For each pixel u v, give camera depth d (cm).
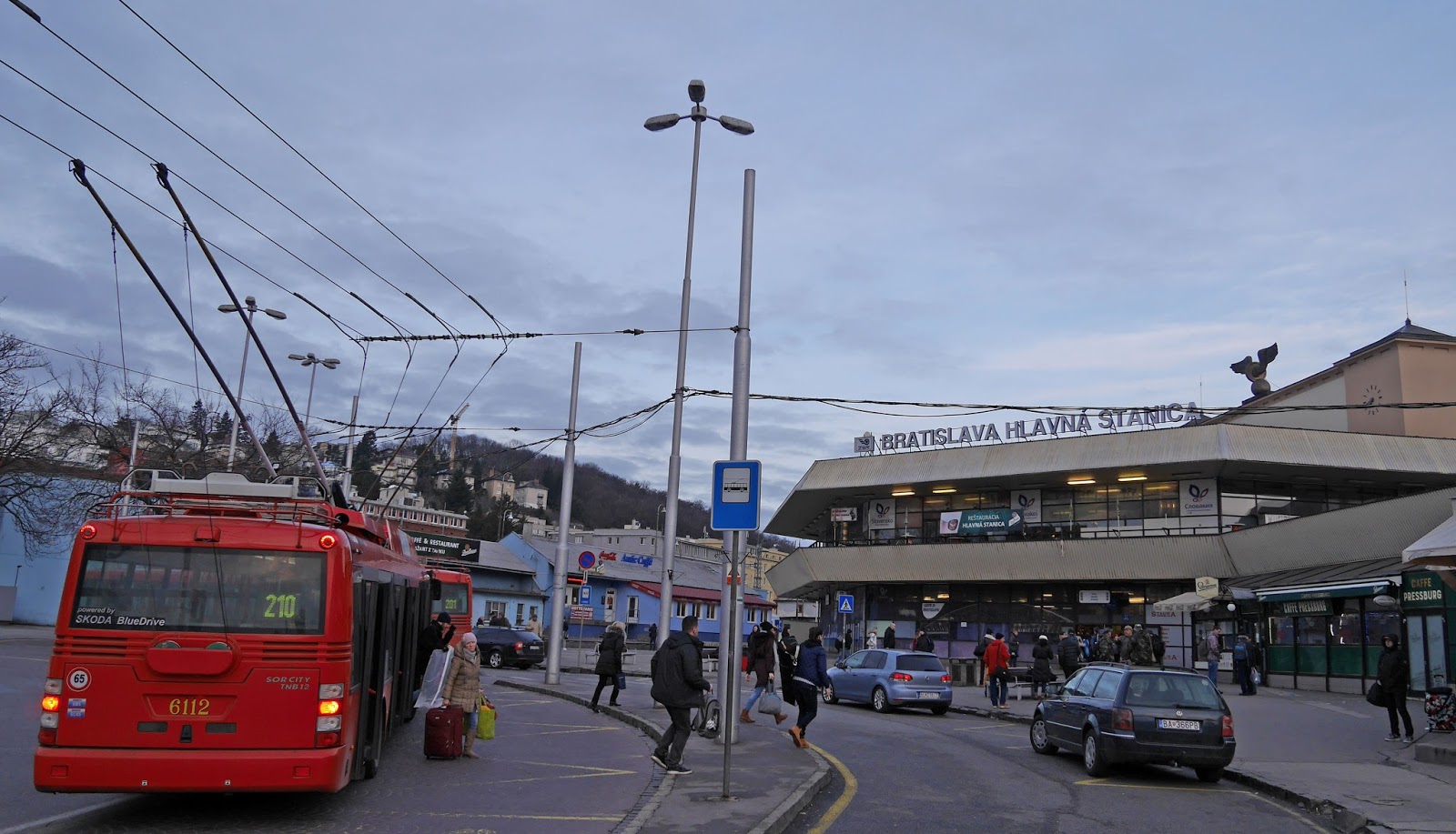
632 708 2027
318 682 914
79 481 3766
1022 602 4931
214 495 975
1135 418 4609
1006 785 1337
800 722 1551
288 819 956
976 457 4875
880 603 5425
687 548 9800
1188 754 1397
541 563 6209
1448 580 1686
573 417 2861
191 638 896
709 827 938
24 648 2908
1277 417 5016
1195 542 4272
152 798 1045
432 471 4109
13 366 3181
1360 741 1819
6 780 1099
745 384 1602
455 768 1282
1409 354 4369
